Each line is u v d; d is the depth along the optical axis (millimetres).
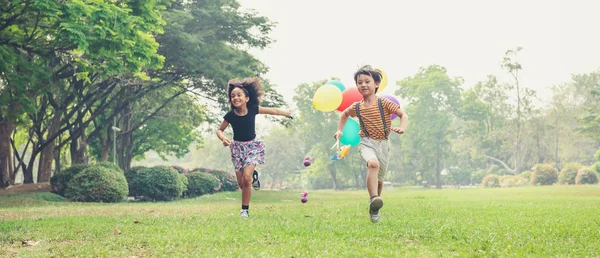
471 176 79188
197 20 26094
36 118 26094
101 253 4273
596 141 72000
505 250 4211
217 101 29781
